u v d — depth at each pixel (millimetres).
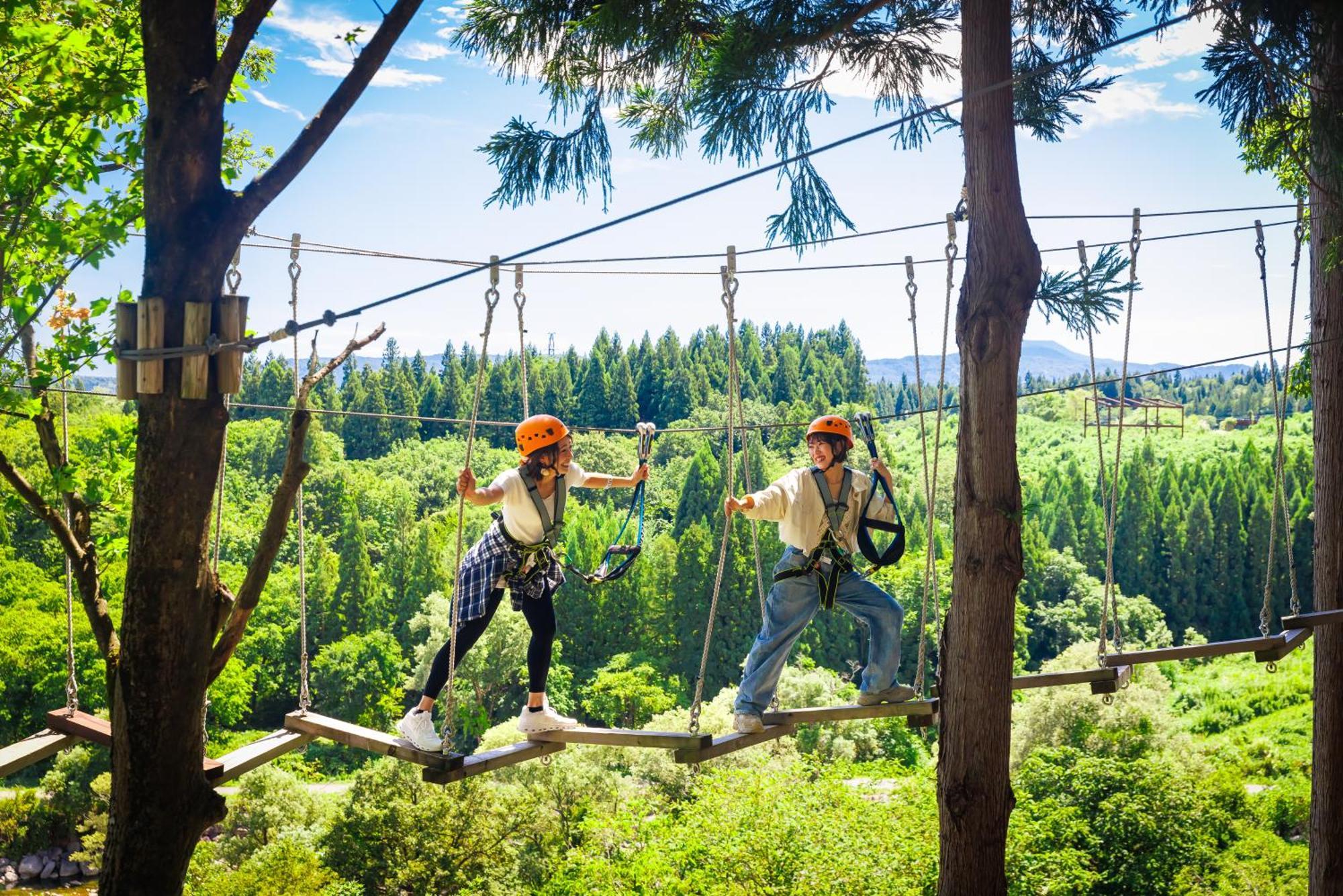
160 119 5270
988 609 6176
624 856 26562
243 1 7492
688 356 143750
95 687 40375
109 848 5320
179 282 5254
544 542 5395
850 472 5875
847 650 57844
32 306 6281
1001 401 6141
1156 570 81625
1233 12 5410
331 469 85688
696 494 75875
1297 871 25562
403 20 5480
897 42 7242
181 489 5262
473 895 25703
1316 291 9305
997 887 6215
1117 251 6133
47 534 45406
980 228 6098
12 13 5996
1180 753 35531
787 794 25562
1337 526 9367
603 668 57625
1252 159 8586
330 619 58906
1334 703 9633
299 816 29781
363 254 6359
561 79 7371
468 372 136375
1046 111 7203
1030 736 36281
